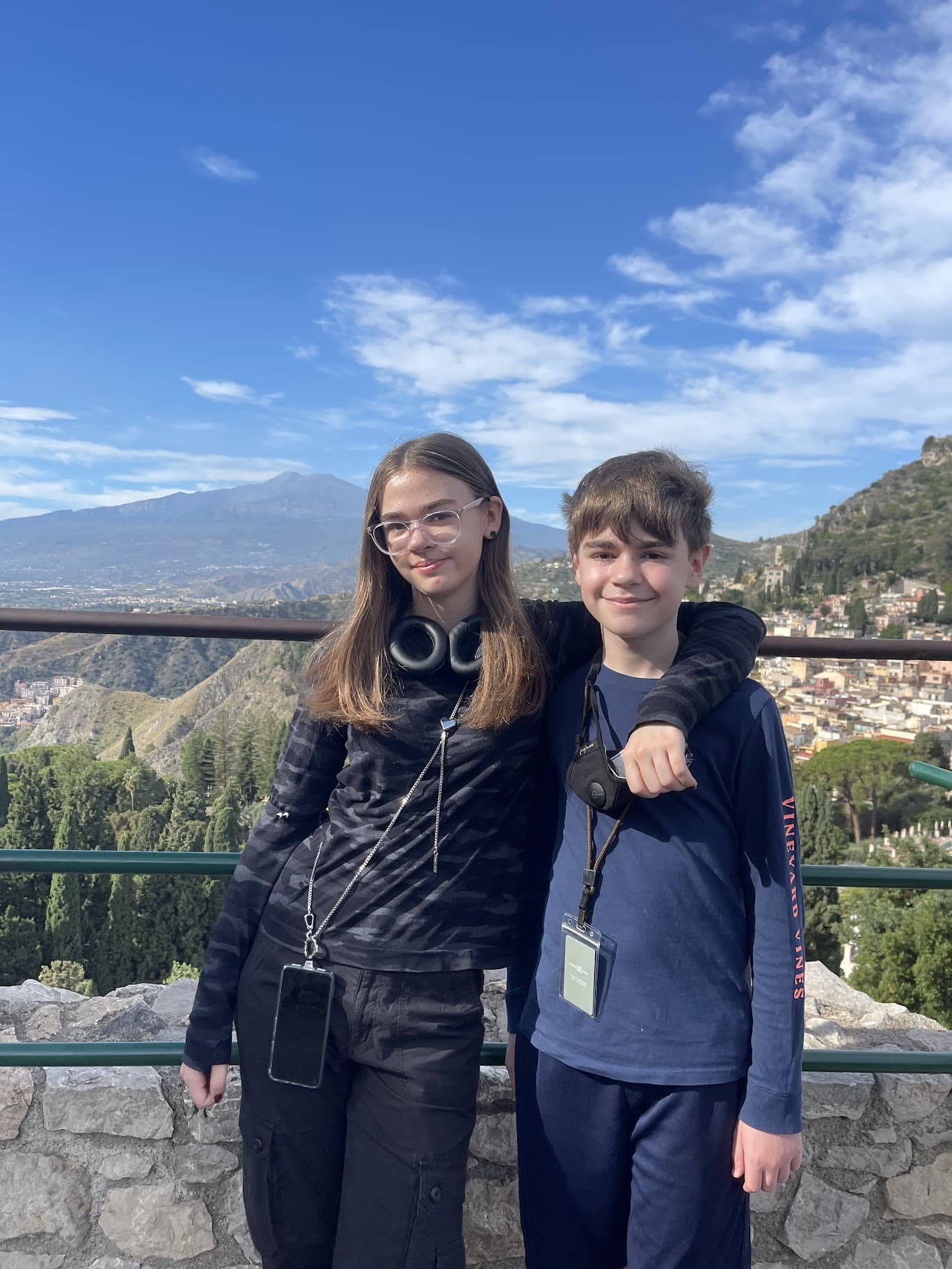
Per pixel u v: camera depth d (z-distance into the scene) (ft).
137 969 141.49
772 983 3.92
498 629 4.46
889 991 78.38
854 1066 5.56
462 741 4.35
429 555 4.52
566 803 4.45
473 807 4.39
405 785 4.41
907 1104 5.87
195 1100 4.73
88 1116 5.81
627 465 4.31
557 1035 4.19
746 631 4.38
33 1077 5.84
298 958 4.48
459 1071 4.32
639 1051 3.98
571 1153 4.20
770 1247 5.90
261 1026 4.52
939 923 76.02
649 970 4.01
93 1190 5.85
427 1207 4.16
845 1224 5.89
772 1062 3.86
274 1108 4.43
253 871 4.74
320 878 4.52
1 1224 5.85
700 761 4.05
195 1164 5.83
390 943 4.30
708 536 4.50
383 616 4.64
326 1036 4.31
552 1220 4.32
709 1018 3.99
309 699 4.66
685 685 3.90
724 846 4.07
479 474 4.67
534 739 4.54
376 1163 4.21
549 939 4.35
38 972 132.98
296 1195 4.45
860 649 5.62
